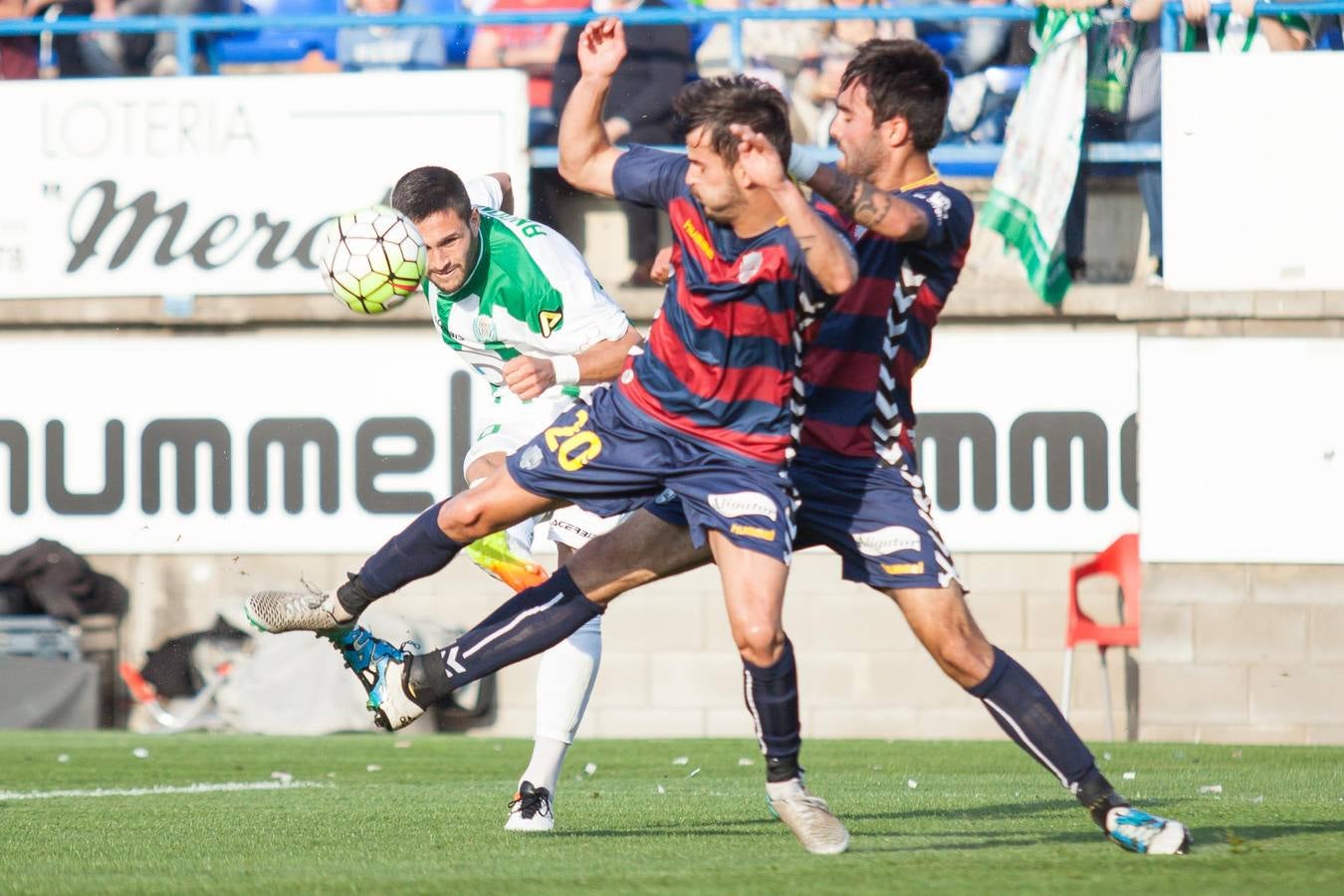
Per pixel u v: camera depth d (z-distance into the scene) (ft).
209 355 117.50
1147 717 110.42
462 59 129.39
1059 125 113.60
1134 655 111.55
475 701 113.91
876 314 41.60
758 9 117.60
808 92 121.39
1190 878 37.32
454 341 55.62
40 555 116.57
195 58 130.82
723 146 38.47
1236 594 109.91
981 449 112.16
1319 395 109.50
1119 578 108.99
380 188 117.29
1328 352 109.50
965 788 69.46
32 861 43.57
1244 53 111.86
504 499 43.96
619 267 123.24
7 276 119.24
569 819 54.44
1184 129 111.75
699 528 41.45
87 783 75.36
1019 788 69.67
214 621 115.65
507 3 126.93
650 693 114.52
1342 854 41.63
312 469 116.26
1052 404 111.65
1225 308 111.34
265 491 116.57
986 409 112.16
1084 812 56.90
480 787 71.15
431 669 45.16
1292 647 109.40
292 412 116.57
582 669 50.52
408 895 36.32
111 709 116.47
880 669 113.19
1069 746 42.37
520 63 125.70
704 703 114.11
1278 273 111.14
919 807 59.62
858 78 43.14
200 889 37.76
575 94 43.96
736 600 40.75
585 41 44.11
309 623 45.65
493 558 53.21
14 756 89.10
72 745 96.22
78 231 119.03
